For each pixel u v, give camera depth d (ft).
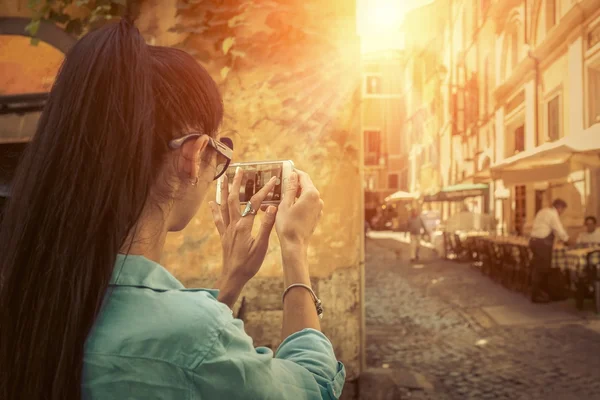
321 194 10.85
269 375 1.82
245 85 10.77
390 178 117.29
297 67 10.82
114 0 10.23
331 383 2.03
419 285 33.04
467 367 15.93
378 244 75.20
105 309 1.76
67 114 1.81
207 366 1.69
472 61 53.21
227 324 1.83
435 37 69.26
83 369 1.67
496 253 33.09
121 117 1.80
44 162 1.80
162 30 10.60
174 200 2.10
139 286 1.84
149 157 1.87
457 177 61.26
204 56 10.70
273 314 10.77
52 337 1.68
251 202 2.76
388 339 19.61
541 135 34.27
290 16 10.78
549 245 25.23
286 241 2.48
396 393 11.41
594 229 26.32
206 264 10.71
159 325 1.72
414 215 48.34
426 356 17.24
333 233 10.95
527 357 16.74
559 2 30.71
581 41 27.73
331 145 10.88
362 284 11.41
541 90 34.19
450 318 23.02
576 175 29.07
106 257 1.75
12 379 1.71
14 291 1.77
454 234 46.85
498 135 45.39
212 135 2.22
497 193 41.83
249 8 10.70
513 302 25.88
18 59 10.75
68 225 1.72
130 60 1.88
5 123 10.57
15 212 1.82
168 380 1.65
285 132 10.80
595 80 26.55
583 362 15.87
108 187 1.76
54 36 10.48
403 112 110.42
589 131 26.45
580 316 22.02
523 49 37.83
